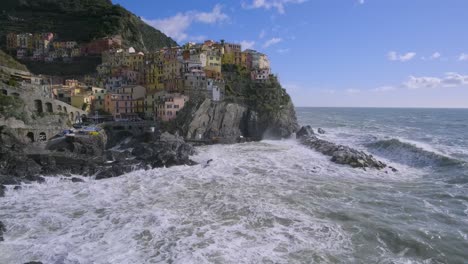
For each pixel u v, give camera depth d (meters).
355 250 30.12
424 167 63.72
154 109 101.81
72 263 27.36
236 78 120.81
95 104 101.56
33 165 55.50
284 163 66.00
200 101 96.75
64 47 155.12
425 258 29.20
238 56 138.62
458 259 29.11
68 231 33.94
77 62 145.62
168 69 116.19
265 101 110.75
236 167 62.12
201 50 120.88
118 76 121.31
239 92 114.00
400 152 75.12
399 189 48.78
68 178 53.62
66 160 60.16
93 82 123.00
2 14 181.88
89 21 178.00
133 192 46.84
